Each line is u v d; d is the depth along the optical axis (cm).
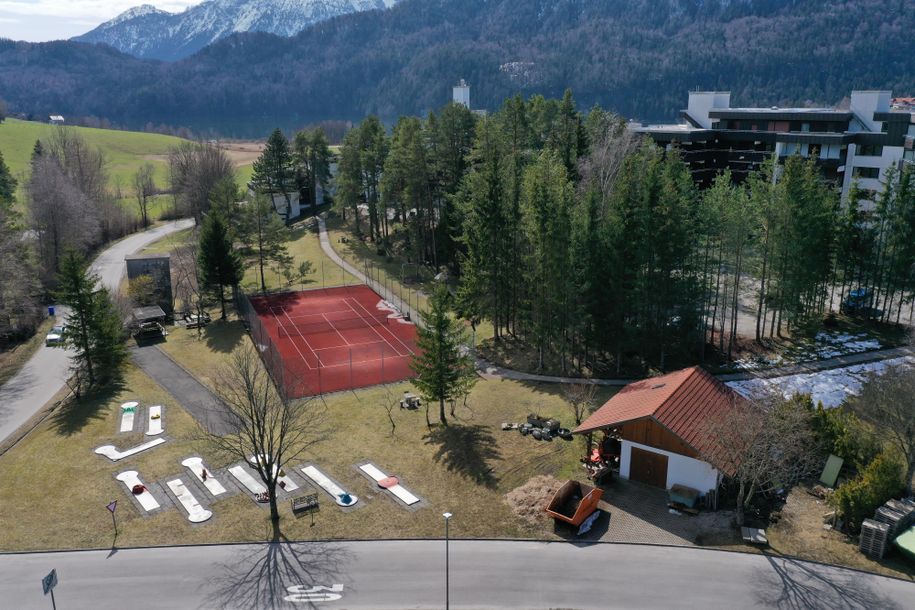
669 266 5578
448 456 4466
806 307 6606
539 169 6475
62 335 5606
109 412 5194
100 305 5684
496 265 6481
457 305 6669
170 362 6347
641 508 3838
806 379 5494
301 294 8606
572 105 9012
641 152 7944
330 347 6850
